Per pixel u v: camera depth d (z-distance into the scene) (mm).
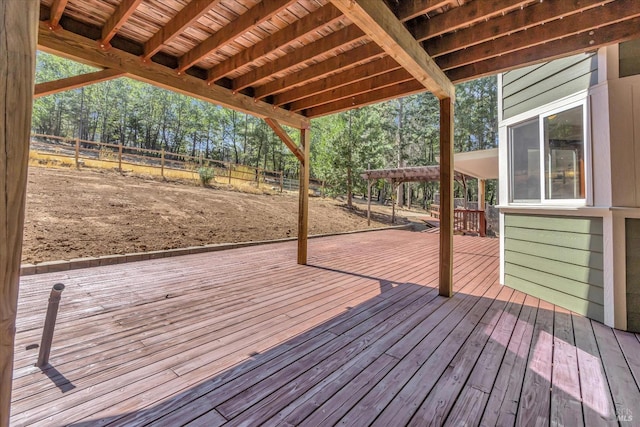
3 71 698
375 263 5090
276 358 1940
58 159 10117
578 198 2900
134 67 2973
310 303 3023
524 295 3379
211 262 4891
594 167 2703
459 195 22859
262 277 4023
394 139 22766
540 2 2287
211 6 2225
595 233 2676
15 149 718
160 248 5699
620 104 2543
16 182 722
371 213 14930
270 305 2945
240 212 9375
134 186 9117
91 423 1347
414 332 2357
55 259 4438
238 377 1722
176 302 2977
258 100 4160
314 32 2693
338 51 3148
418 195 27453
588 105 2746
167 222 7098
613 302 2492
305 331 2359
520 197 3662
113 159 13211
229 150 27938
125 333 2268
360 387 1638
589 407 1488
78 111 24859
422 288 3617
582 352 2059
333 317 2658
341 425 1353
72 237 5230
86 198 7191
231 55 3225
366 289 3541
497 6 2180
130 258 4766
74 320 2473
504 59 3025
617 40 2449
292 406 1478
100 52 2744
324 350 2053
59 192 7129
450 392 1598
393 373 1773
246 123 23922
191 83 3439
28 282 3443
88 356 1923
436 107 22125
